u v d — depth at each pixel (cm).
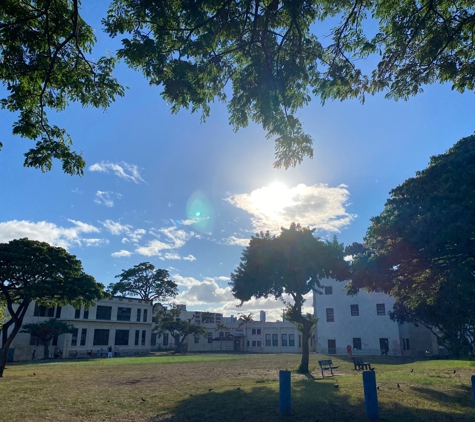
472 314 3158
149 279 7325
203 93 958
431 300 1945
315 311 5256
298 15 871
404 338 4922
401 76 986
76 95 908
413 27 911
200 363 3366
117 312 5672
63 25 814
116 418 947
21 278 2453
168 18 806
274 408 994
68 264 2602
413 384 1409
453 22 905
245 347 8306
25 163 893
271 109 916
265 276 2150
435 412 903
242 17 885
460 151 1252
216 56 937
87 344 5212
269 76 905
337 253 2048
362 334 4944
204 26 855
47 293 2420
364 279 1515
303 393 1226
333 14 925
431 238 1162
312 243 2083
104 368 2820
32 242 2559
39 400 1249
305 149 973
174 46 853
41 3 810
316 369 2466
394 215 1301
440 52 928
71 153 909
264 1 862
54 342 4941
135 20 816
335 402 1055
